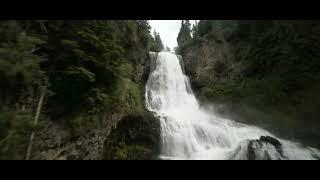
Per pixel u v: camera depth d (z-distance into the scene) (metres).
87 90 13.66
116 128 16.47
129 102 19.38
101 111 14.83
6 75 8.92
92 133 13.91
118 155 15.24
